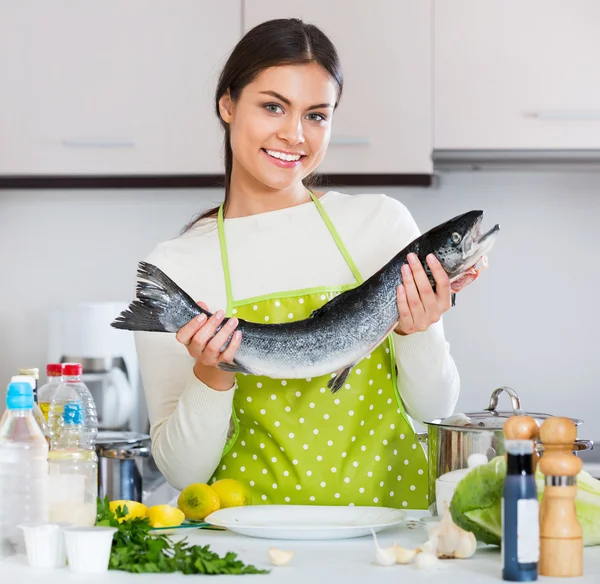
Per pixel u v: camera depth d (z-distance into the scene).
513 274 3.67
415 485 1.96
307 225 2.06
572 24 3.31
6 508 1.46
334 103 1.96
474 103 3.34
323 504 1.91
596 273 3.65
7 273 3.83
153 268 1.65
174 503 2.01
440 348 1.88
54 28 3.45
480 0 3.33
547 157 3.40
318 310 1.68
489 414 1.61
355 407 1.93
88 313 3.49
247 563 1.38
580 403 3.64
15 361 3.81
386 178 3.36
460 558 1.40
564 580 1.26
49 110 3.46
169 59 3.42
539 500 1.42
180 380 2.00
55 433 1.89
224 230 2.07
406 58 3.35
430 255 1.63
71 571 1.34
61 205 3.83
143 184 3.46
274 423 1.92
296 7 3.38
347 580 1.27
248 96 1.92
